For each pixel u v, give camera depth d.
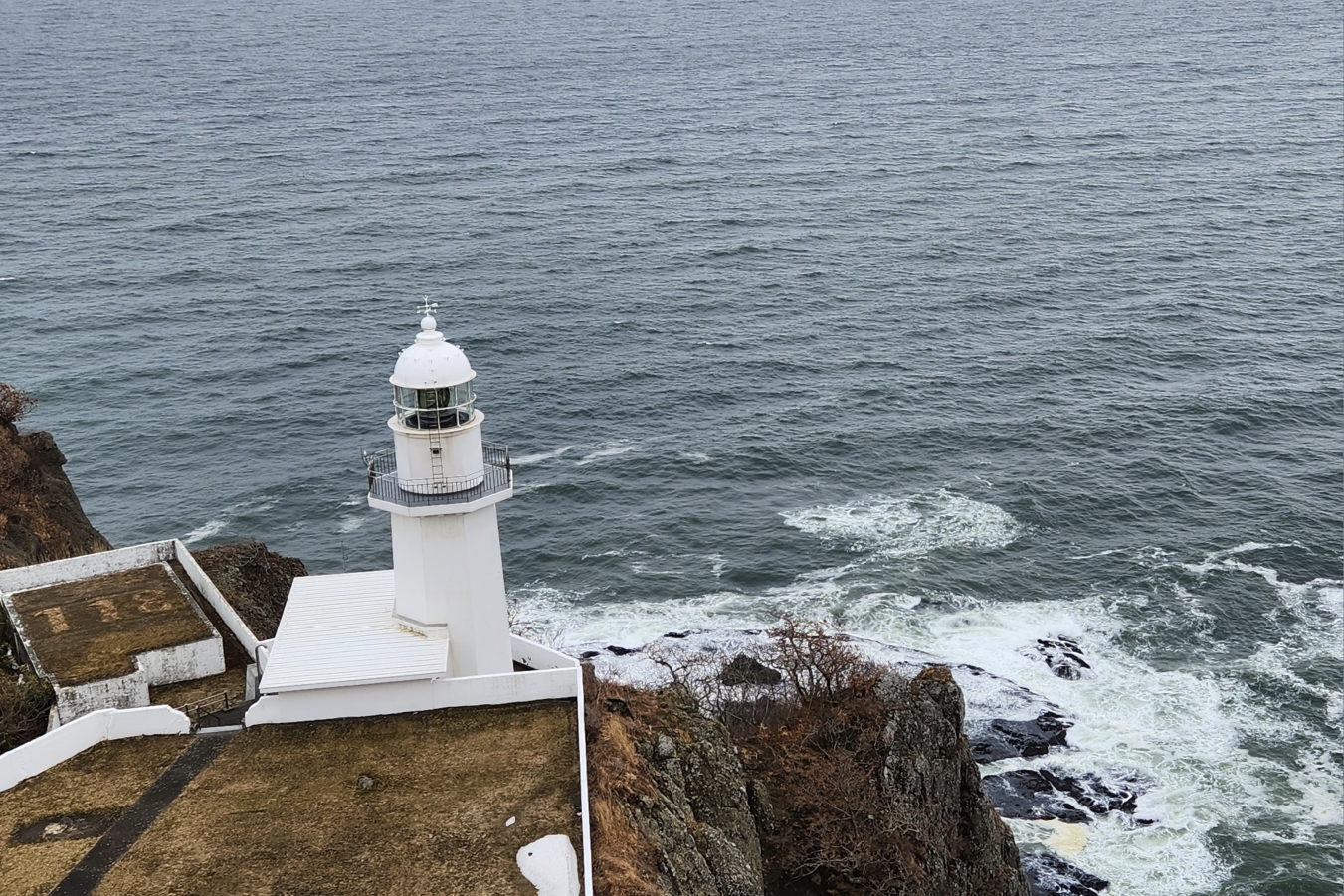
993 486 78.44
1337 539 71.06
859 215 148.75
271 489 80.44
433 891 28.02
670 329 108.81
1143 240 133.75
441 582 36.78
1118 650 61.12
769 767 43.56
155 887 28.41
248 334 107.94
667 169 178.12
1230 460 81.44
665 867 31.33
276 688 34.25
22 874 28.97
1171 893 46.75
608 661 59.97
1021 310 112.38
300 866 28.95
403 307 115.31
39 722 36.91
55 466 63.03
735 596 66.50
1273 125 194.50
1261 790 51.66
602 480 80.56
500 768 32.62
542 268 127.94
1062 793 51.53
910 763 43.31
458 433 36.09
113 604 43.31
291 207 156.38
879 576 67.81
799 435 86.62
